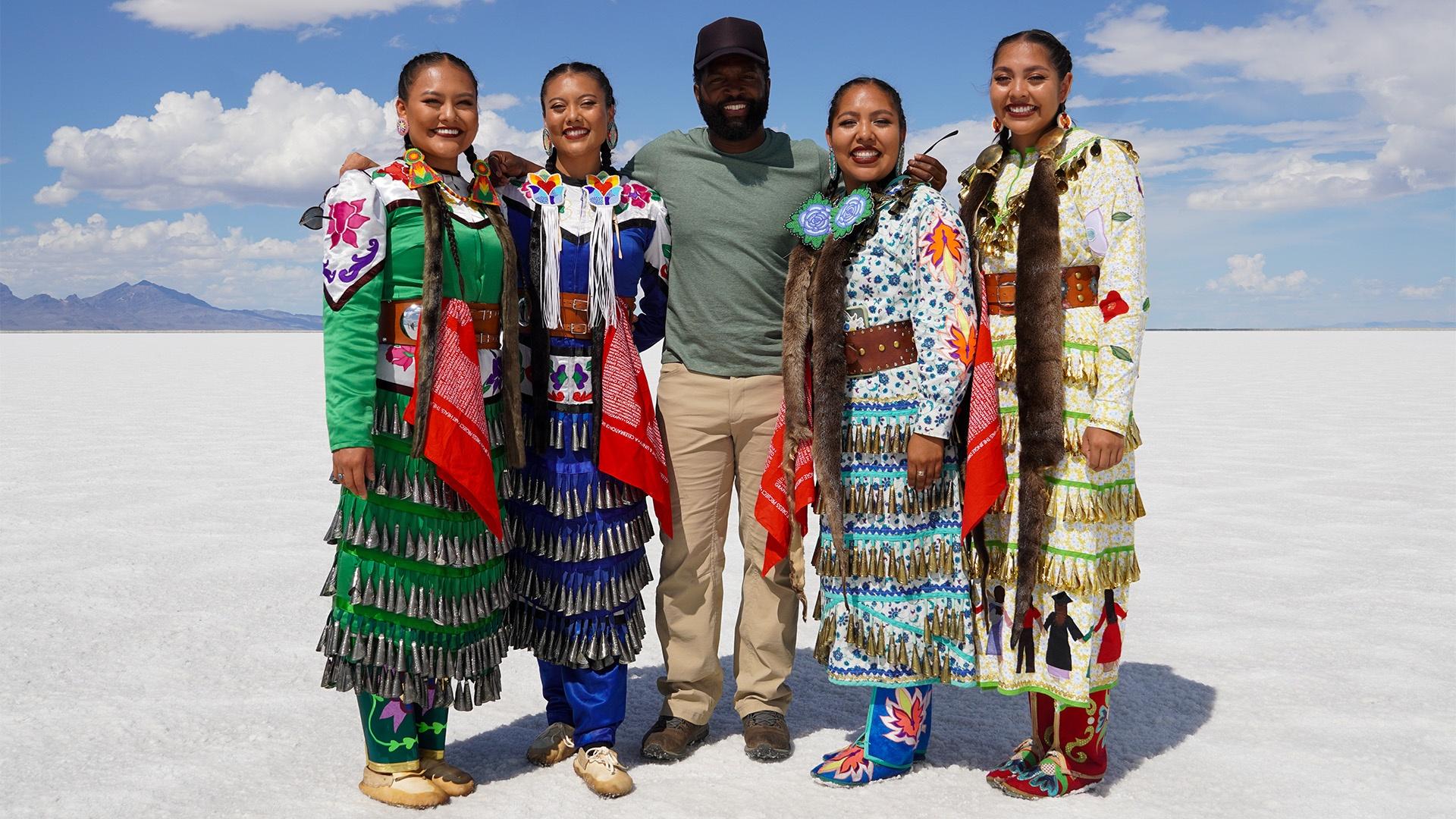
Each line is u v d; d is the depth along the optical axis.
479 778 3.37
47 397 18.20
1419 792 3.19
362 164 3.14
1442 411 14.86
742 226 3.65
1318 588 5.62
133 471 9.59
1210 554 6.41
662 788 3.29
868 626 3.26
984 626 3.32
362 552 3.05
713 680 3.71
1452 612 5.14
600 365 3.38
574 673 3.44
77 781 3.27
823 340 3.23
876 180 3.31
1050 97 3.17
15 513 7.63
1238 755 3.49
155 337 103.44
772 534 3.42
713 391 3.70
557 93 3.44
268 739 3.63
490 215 3.25
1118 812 3.07
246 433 12.59
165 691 4.10
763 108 3.69
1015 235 3.20
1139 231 3.06
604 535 3.38
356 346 2.97
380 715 3.11
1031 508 3.09
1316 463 10.00
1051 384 3.06
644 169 3.81
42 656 4.49
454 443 3.02
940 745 3.67
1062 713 3.20
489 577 3.21
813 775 3.34
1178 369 27.09
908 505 3.22
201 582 5.74
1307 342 56.88
